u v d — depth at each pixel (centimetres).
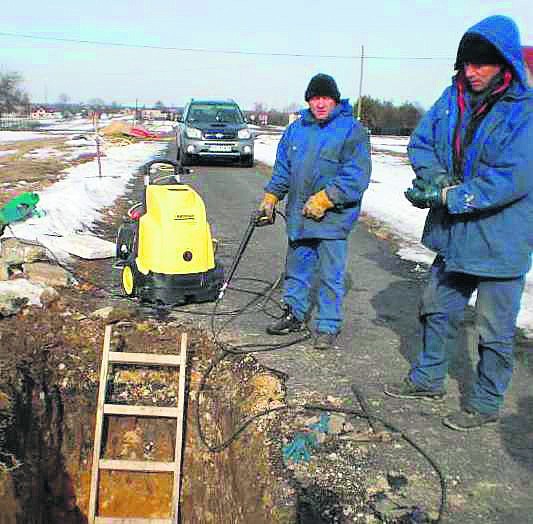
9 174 1434
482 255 364
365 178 472
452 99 374
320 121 477
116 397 466
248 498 373
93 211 1032
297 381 459
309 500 332
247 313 593
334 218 485
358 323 584
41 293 559
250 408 425
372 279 734
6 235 725
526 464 364
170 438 471
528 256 362
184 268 566
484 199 349
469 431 397
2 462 379
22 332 494
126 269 606
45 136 3984
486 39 331
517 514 322
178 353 498
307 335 544
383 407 425
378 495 335
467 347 532
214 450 439
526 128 335
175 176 631
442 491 337
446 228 385
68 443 470
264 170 1795
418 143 392
